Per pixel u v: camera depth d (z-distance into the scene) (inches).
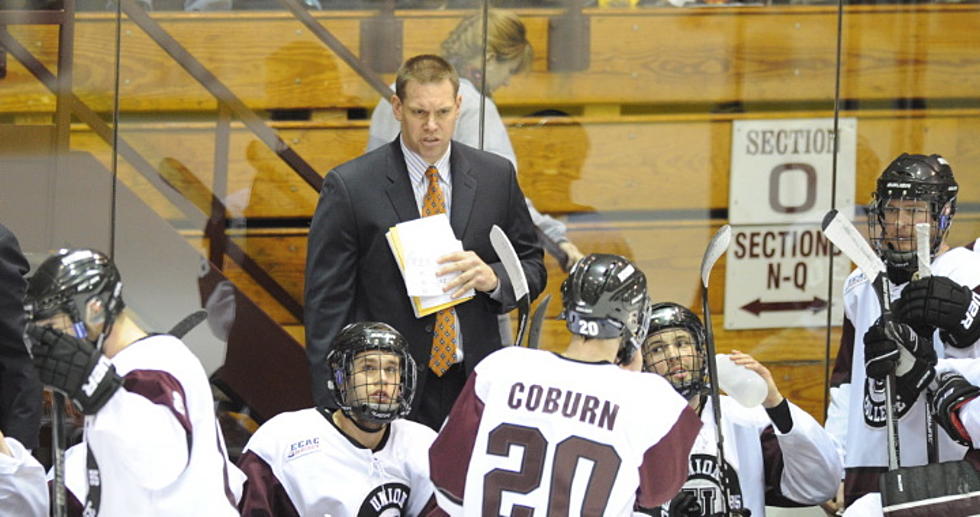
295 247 640.4
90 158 626.2
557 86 652.1
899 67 679.7
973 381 467.8
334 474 488.1
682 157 668.7
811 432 526.0
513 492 385.7
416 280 539.2
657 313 502.9
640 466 385.7
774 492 544.1
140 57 624.1
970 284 482.6
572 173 658.2
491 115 645.9
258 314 636.1
